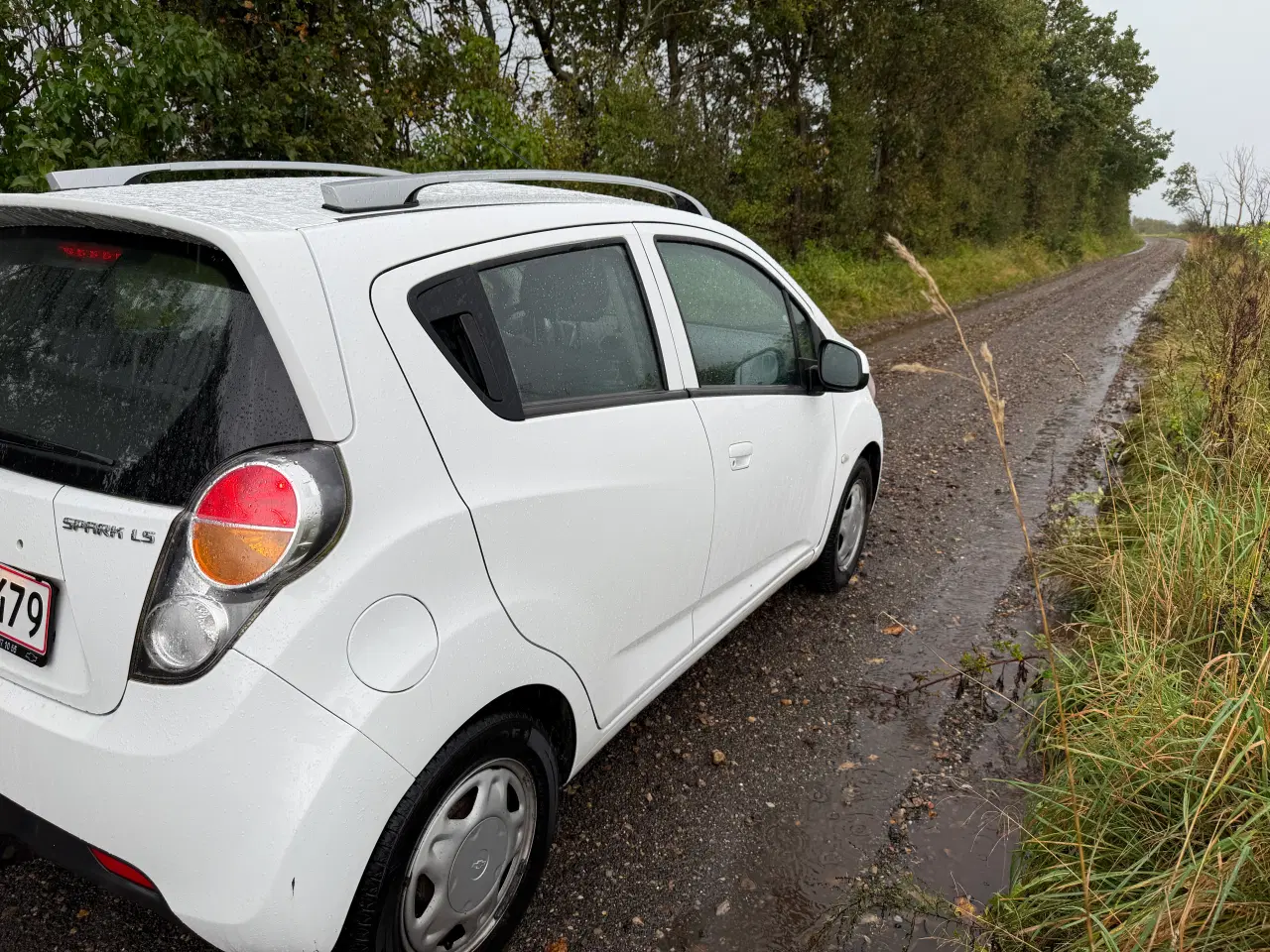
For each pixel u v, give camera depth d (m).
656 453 2.41
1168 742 2.33
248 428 1.54
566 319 2.21
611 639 2.29
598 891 2.33
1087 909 1.86
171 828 1.49
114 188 2.07
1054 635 3.84
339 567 1.55
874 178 21.97
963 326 15.27
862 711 3.26
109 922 2.12
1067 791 2.36
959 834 2.60
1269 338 5.75
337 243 1.67
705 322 2.81
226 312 1.59
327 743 1.51
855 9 17.97
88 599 1.58
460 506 1.76
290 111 8.05
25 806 1.65
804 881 2.39
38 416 1.73
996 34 22.53
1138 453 5.97
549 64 16.00
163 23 6.11
